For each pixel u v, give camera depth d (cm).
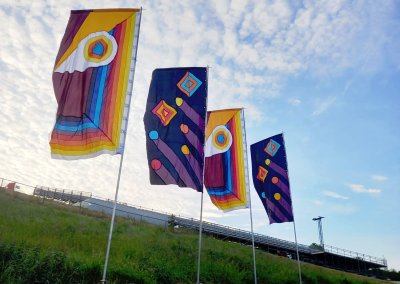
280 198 2119
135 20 1330
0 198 2816
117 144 1169
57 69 1201
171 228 3800
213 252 2698
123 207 4244
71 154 1121
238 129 1914
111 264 1636
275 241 5303
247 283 2206
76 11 1286
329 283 2925
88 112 1172
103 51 1258
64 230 2284
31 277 1256
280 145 2223
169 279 1780
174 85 1525
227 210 1769
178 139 1435
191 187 1391
